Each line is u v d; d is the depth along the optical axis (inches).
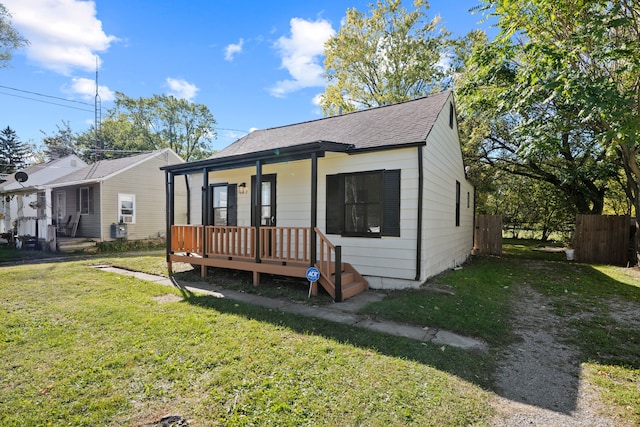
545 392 106.0
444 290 236.7
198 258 302.2
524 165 560.4
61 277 292.0
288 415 90.5
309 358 126.2
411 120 289.0
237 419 88.6
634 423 89.7
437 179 289.1
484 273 314.7
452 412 93.1
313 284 230.8
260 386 105.4
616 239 403.9
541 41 258.8
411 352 133.5
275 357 126.7
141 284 264.8
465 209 451.8
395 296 227.0
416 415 91.4
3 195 730.8
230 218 361.7
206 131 1424.7
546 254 506.6
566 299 224.1
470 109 341.7
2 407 93.6
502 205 776.9
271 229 263.3
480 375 116.3
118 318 173.6
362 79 869.2
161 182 664.4
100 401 96.8
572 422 90.0
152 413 91.6
